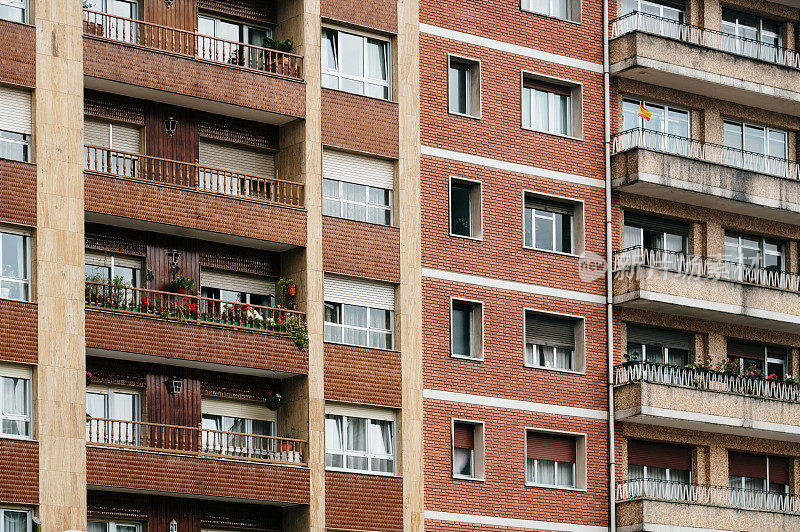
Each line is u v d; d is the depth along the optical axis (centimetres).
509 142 5925
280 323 5325
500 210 5862
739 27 6675
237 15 5550
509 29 6006
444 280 5681
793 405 6244
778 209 6406
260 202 5341
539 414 5819
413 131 5694
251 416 5397
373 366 5453
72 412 4872
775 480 6406
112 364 5134
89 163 5047
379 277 5534
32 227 4916
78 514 4834
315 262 5406
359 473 5362
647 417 5919
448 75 5834
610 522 5891
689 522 5909
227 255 5406
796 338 6556
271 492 5191
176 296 5241
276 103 5428
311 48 5528
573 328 6012
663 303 6062
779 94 6475
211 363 5172
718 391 6072
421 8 5809
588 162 6119
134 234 5241
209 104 5347
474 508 5603
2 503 4744
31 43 4978
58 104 4997
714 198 6272
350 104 5572
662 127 6406
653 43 6178
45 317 4881
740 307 6234
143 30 5328
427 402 5572
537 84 6084
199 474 5078
